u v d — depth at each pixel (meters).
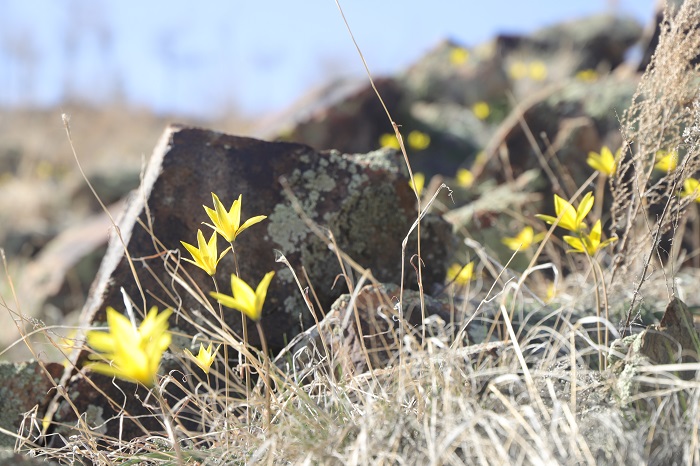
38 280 10.82
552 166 7.46
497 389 3.12
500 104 16.25
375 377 3.47
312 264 4.68
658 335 3.38
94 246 10.93
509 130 7.92
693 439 2.73
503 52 18.09
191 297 4.50
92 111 26.72
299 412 3.31
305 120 13.72
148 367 2.23
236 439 3.37
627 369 3.24
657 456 2.83
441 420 2.97
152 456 3.38
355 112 13.88
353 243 4.79
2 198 16.47
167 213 4.59
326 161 4.84
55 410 4.24
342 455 2.92
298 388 3.42
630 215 4.35
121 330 2.23
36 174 19.77
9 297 10.83
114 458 3.60
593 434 2.90
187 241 4.58
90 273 10.79
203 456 3.32
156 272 4.53
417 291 4.65
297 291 4.62
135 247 4.55
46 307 10.44
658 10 7.87
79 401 4.25
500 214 7.00
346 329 4.08
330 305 4.71
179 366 4.27
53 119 25.17
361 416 3.26
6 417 4.21
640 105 4.27
